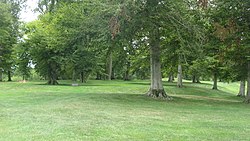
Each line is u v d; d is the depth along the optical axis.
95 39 20.94
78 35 21.47
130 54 25.06
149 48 23.72
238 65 24.20
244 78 26.14
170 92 34.62
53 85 35.97
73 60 34.97
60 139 8.54
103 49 23.52
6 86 34.22
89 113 13.34
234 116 14.72
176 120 12.49
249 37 21.22
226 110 17.45
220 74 32.91
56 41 25.66
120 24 18.36
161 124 11.30
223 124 11.91
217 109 17.81
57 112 13.31
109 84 40.72
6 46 48.19
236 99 30.81
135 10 18.47
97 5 19.23
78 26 21.52
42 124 10.57
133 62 28.95
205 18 21.05
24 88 31.58
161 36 23.11
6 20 44.44
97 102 17.66
